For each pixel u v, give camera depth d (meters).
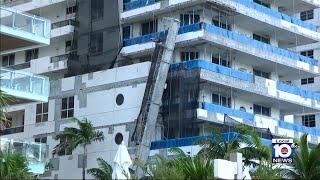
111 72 71.81
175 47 69.81
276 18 76.25
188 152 62.75
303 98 78.44
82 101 73.62
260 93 72.56
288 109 81.06
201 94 68.94
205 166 29.81
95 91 72.69
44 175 74.25
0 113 37.97
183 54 71.00
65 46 79.81
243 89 70.62
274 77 79.81
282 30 77.62
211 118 66.62
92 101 72.62
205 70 67.12
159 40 68.50
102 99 71.81
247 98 74.44
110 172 61.94
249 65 76.44
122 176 37.28
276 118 77.19
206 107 66.56
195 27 67.50
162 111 68.12
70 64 76.50
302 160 44.66
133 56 72.25
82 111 73.31
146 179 34.25
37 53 82.19
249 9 72.75
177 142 64.31
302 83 94.00
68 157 72.94
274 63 76.00
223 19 73.25
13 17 47.25
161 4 70.00
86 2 76.44
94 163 70.44
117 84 70.81
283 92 75.75
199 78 66.31
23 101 49.12
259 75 77.94
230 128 66.12
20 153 40.34
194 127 65.69
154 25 72.19
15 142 43.25
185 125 66.06
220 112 67.81
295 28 78.75
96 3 75.62
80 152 72.06
